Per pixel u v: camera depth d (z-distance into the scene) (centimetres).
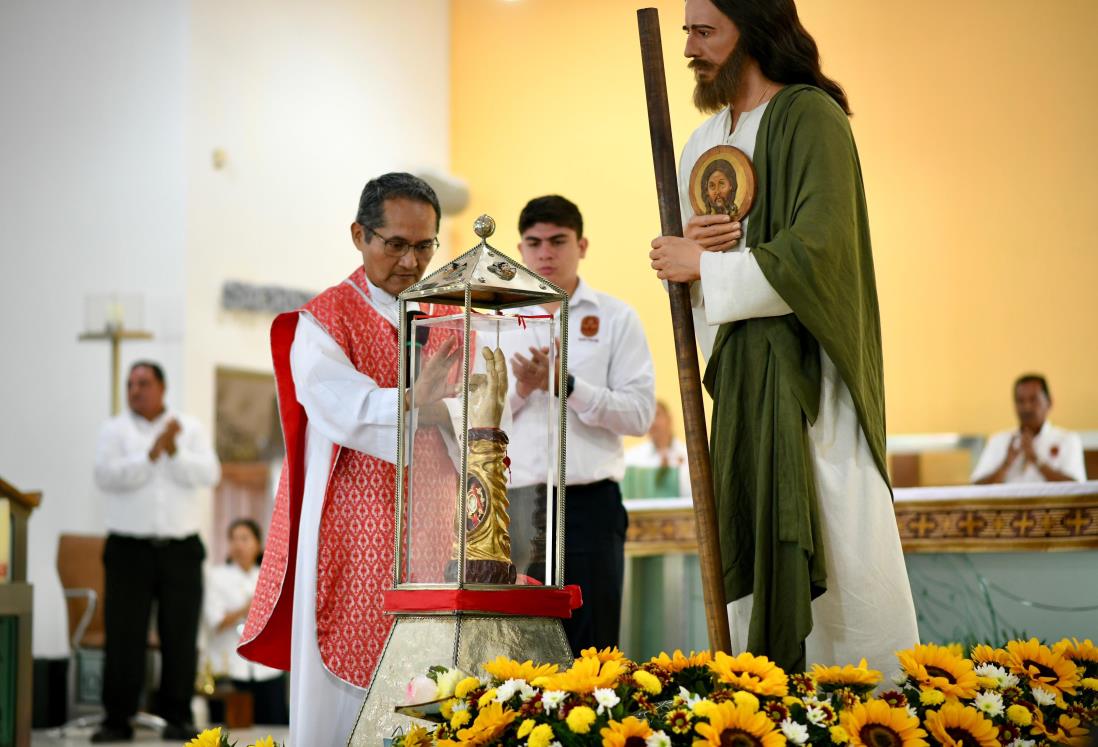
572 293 373
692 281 255
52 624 960
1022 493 390
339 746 279
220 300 988
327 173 1094
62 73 1014
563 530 247
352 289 296
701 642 459
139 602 737
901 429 957
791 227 244
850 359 241
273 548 297
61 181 1005
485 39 1207
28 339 998
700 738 195
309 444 294
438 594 232
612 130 1127
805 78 265
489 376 242
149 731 783
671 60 1081
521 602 235
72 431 976
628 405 356
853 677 221
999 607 398
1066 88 922
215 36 1005
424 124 1189
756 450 251
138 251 977
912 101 979
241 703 808
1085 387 895
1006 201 936
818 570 240
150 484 741
